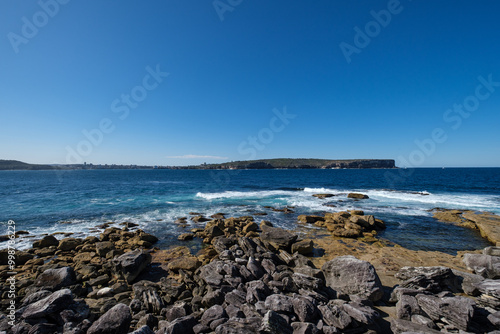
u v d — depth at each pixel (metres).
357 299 7.03
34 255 12.62
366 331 5.78
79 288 8.78
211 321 6.46
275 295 6.83
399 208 25.55
